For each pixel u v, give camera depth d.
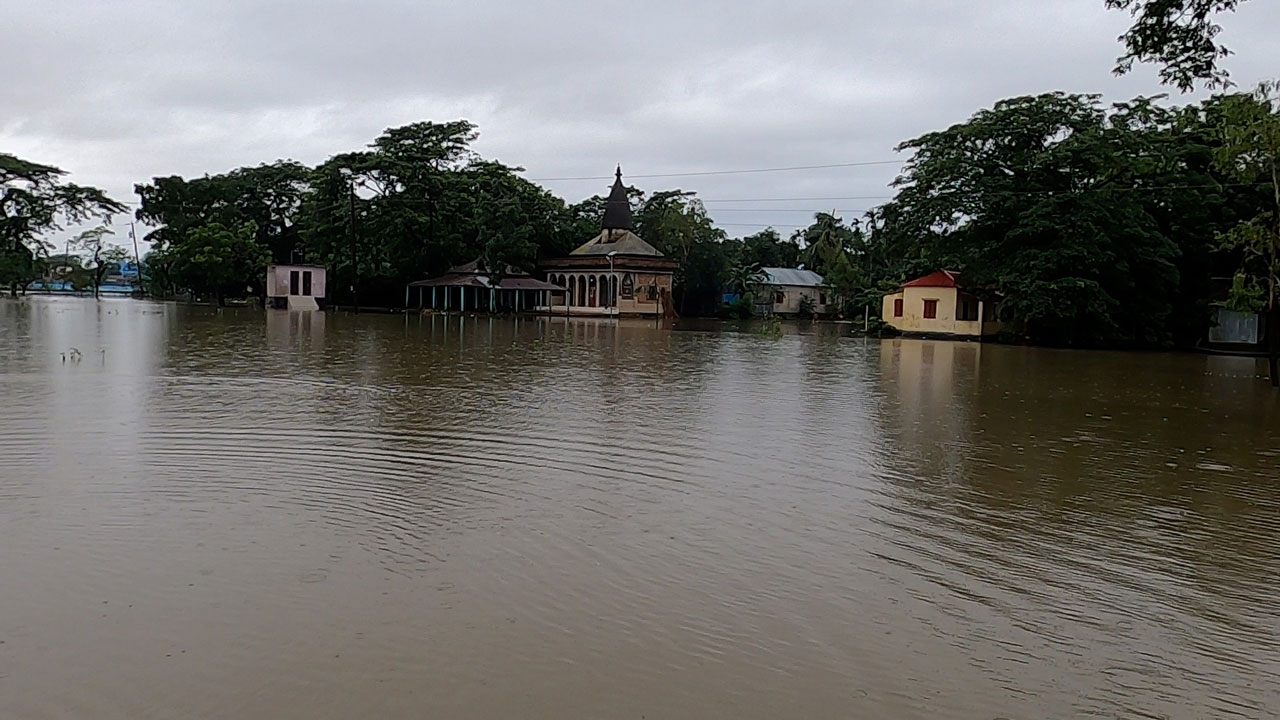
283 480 9.80
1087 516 9.42
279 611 6.21
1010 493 10.32
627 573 7.17
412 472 10.37
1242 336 43.72
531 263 69.31
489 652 5.68
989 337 45.47
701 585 6.97
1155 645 6.17
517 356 26.23
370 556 7.36
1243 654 6.07
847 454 12.33
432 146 66.75
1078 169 40.47
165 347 25.20
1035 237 41.00
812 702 5.20
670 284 70.94
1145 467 12.04
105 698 5.01
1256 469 12.09
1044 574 7.54
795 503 9.55
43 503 8.66
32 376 17.81
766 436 13.53
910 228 44.50
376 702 5.03
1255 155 22.12
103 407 14.27
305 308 62.84
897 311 49.28
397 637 5.85
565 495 9.52
